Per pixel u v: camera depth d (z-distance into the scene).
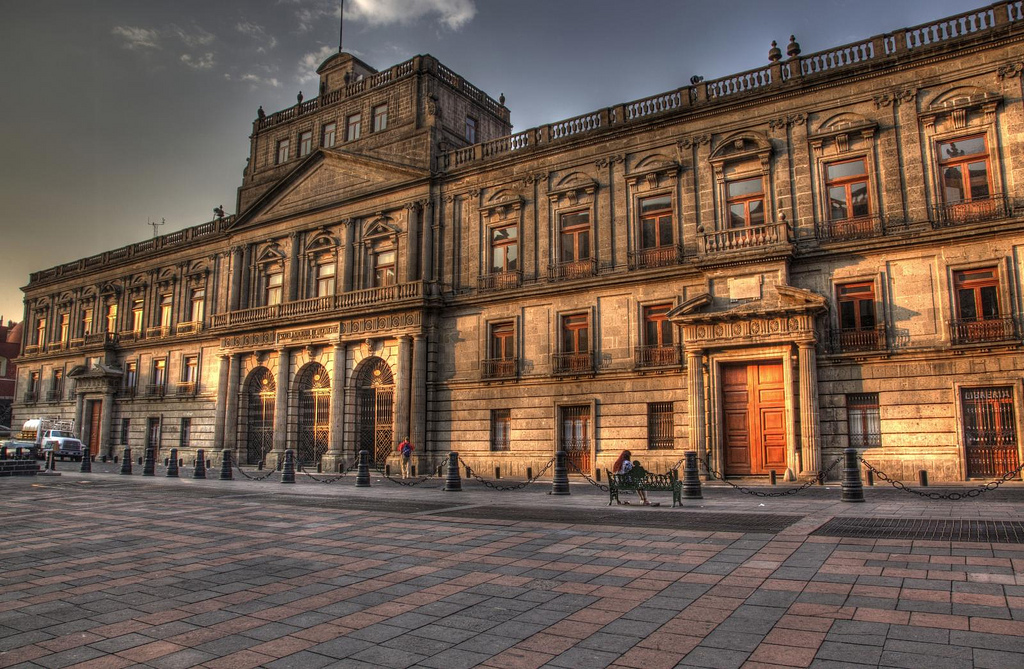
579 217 32.25
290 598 8.62
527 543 12.14
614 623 7.31
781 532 12.47
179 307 49.03
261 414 41.16
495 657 6.36
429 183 36.22
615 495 18.11
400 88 38.78
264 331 40.47
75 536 13.55
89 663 6.31
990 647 6.13
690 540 11.96
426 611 7.95
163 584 9.43
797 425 25.44
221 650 6.66
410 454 33.00
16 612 8.09
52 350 58.25
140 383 50.28
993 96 24.08
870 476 23.22
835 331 25.62
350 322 36.97
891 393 24.52
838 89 26.86
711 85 29.56
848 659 5.99
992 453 23.09
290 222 41.88
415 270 35.94
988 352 23.22
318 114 42.78
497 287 33.56
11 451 41.84
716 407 27.02
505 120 43.38
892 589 8.22
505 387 32.81
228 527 14.64
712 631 6.92
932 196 24.83
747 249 26.56
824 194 26.67
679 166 29.59
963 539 11.38
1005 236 23.42
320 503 19.23
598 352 30.61
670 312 27.62
